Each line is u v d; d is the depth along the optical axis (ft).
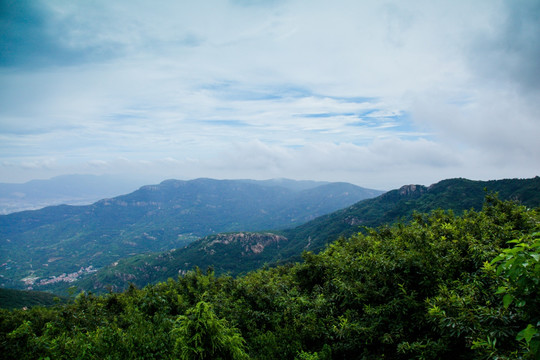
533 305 12.94
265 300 39.32
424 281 25.14
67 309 40.27
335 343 26.81
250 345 31.04
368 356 23.91
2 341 25.14
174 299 48.03
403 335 22.98
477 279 23.27
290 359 26.73
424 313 22.88
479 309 18.92
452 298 19.84
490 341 16.38
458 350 20.68
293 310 33.60
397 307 24.41
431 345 20.53
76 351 24.82
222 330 23.62
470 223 35.01
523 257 10.16
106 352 25.43
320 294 35.37
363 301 28.66
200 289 53.83
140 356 25.38
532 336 9.73
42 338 25.27
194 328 22.27
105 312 48.19
